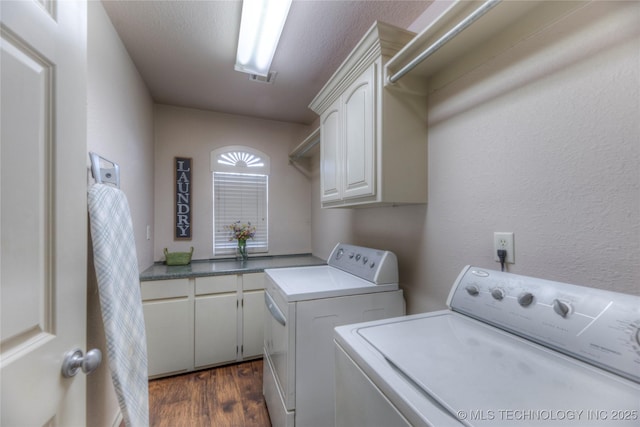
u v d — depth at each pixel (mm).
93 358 722
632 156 684
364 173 1387
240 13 1487
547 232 865
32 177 592
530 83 918
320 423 1277
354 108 1484
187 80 2184
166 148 2609
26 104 577
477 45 1092
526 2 860
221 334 2174
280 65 1980
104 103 1391
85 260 783
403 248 1548
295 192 3131
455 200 1214
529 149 919
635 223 678
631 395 519
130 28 1583
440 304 1291
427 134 1364
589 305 662
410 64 1073
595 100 754
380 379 619
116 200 1141
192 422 1585
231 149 2855
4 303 515
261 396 1819
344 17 1518
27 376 557
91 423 1200
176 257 2438
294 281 1493
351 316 1349
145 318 1961
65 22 708
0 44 517
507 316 816
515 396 522
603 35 741
